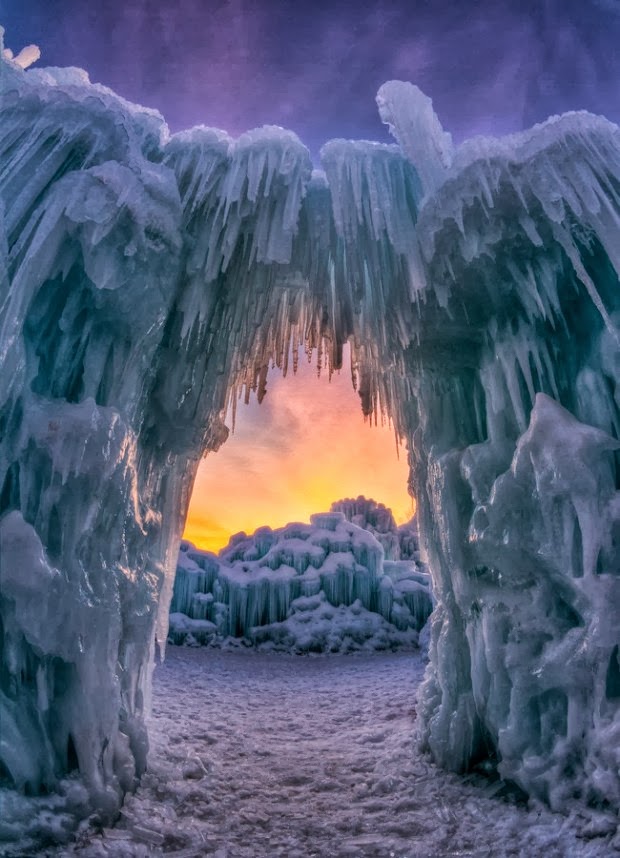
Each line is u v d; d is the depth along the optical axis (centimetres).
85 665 349
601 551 391
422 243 432
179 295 466
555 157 396
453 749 472
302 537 1958
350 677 1131
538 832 348
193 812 404
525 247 429
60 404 369
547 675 388
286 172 445
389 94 450
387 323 516
